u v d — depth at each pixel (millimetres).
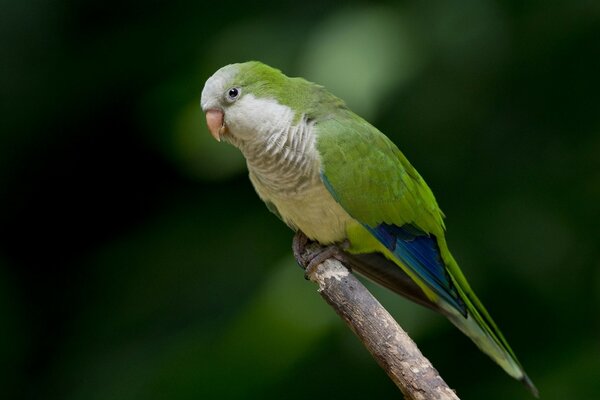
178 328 11133
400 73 10453
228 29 11641
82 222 13047
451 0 11023
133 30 12188
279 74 8289
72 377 11508
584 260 10844
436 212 8547
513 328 10906
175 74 11656
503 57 11047
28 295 12883
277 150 7969
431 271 8188
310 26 11203
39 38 12242
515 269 10773
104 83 12125
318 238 8305
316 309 10320
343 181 7914
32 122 12367
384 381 10578
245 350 10414
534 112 11211
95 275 12109
